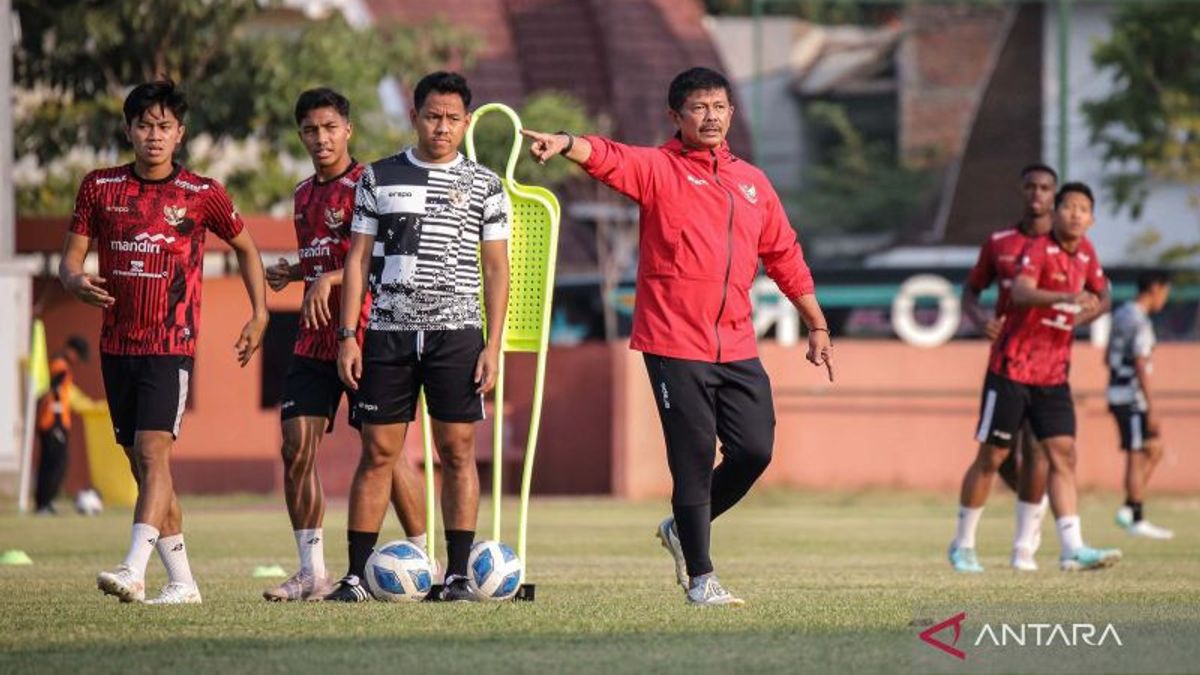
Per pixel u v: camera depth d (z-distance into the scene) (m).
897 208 149.88
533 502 76.94
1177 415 84.75
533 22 142.38
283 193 90.25
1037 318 39.19
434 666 20.19
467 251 27.19
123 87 84.00
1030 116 136.12
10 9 73.75
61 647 21.70
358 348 27.05
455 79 26.95
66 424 67.00
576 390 82.44
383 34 91.50
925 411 84.19
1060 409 39.72
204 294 77.25
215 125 82.06
